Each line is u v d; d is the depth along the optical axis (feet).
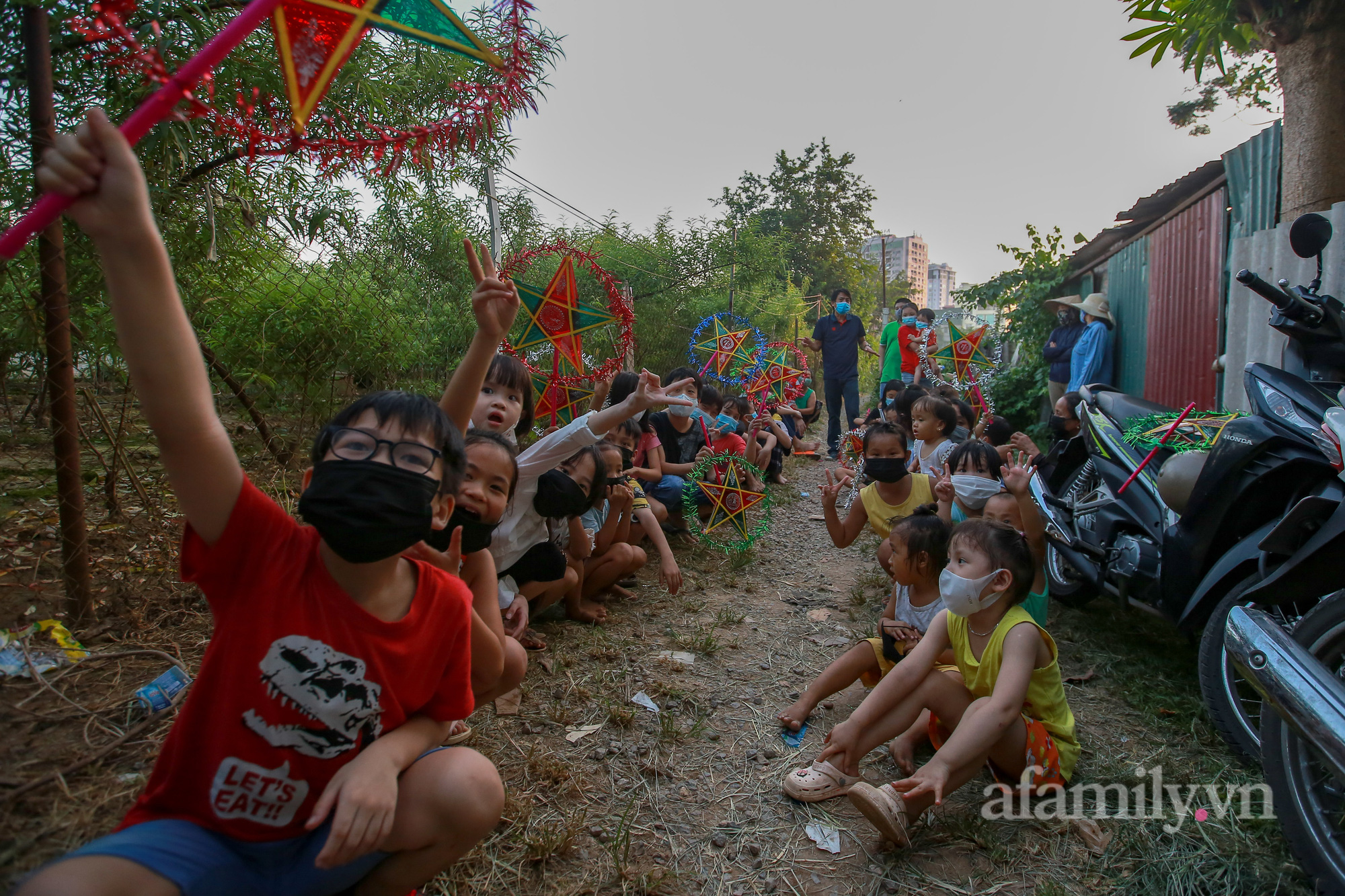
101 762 5.94
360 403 4.40
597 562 11.92
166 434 3.84
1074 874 6.60
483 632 5.58
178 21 7.98
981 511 10.54
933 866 6.65
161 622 8.52
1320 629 6.76
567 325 13.50
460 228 20.12
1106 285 26.43
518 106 7.35
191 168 9.29
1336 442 7.38
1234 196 17.80
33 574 9.06
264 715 4.21
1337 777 5.53
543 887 5.99
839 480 12.07
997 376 28.94
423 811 4.66
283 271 12.94
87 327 9.62
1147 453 10.65
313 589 4.35
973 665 7.74
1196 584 9.11
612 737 8.20
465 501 6.35
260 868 4.34
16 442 13.08
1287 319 8.88
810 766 7.65
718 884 6.29
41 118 7.20
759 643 11.08
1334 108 13.56
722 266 31.73
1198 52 14.39
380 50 10.51
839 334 27.12
